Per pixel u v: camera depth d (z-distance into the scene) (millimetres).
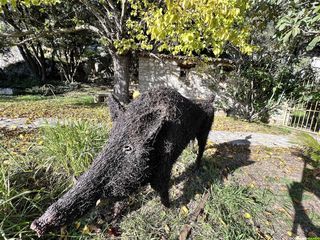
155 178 2396
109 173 2000
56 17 11250
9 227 2164
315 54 10070
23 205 2480
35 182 2875
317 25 3123
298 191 3648
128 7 8633
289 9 3338
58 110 7430
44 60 16562
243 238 2619
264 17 4160
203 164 3932
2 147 2891
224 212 2936
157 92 2363
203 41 4930
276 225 2924
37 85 14852
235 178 3723
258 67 9516
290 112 9398
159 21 3676
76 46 16219
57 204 1855
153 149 2156
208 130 3412
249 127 7707
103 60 18297
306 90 9094
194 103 2934
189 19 3941
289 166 4445
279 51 8750
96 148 3318
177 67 12086
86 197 1923
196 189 3303
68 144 3182
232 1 3148
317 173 4117
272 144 5758
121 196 2143
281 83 9227
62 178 3006
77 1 10039
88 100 11031
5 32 9172
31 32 9133
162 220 2744
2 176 2529
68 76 17672
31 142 3764
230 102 10367
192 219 2785
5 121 5355
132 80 16672
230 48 9031
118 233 2535
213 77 10844
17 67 16797
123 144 2057
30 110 7121
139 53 11508
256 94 9836
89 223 2586
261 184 3699
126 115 2197
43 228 1793
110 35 9094
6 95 11992
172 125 2279
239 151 4941
